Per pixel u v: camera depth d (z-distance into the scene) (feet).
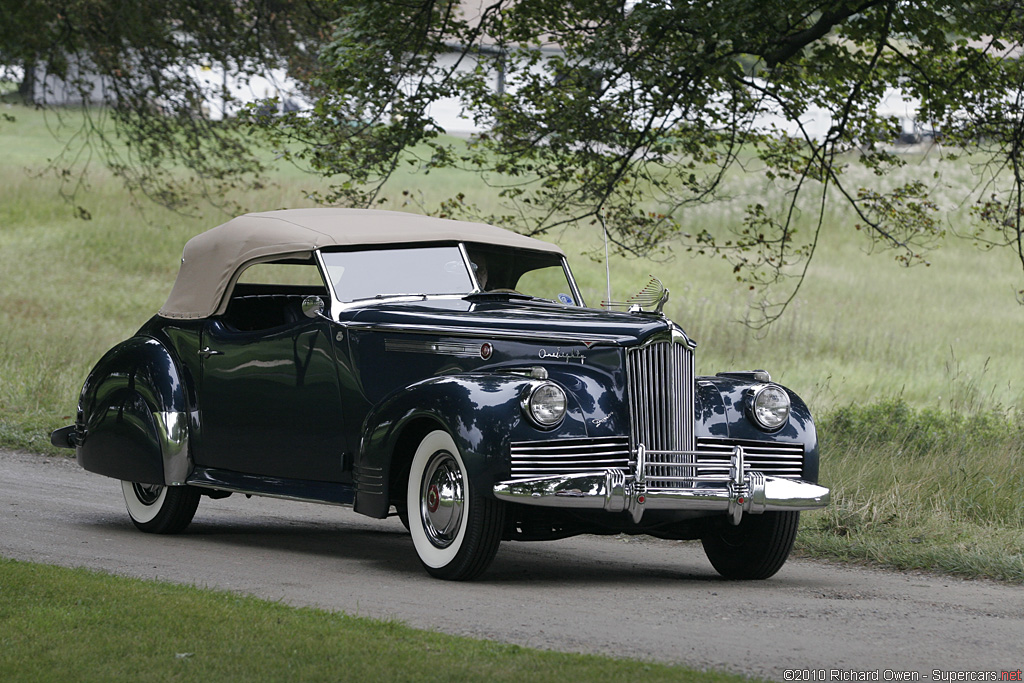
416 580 44.80
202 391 56.29
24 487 71.41
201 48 140.26
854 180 313.73
